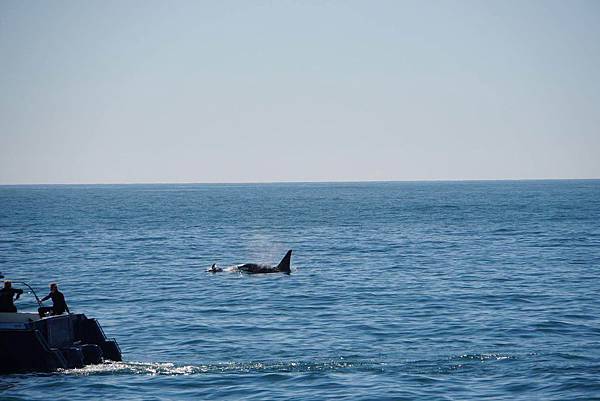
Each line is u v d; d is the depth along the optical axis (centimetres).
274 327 10588
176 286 14925
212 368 8250
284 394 7269
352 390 7369
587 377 7656
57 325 8294
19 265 18562
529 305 12075
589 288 13850
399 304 12394
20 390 7406
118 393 7325
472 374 7894
